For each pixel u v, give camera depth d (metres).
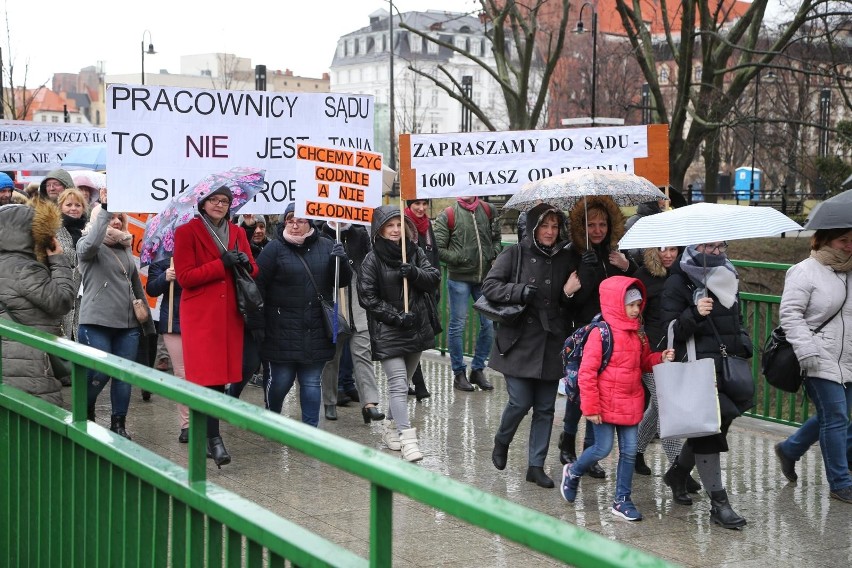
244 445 7.50
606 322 5.76
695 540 5.46
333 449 2.37
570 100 46.41
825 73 20.09
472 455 7.24
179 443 7.48
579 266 6.41
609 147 7.89
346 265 7.26
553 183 6.39
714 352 5.75
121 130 7.33
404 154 7.76
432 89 96.25
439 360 11.47
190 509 3.04
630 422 5.76
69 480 3.90
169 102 7.45
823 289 6.12
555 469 6.91
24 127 13.70
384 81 108.56
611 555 1.71
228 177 6.72
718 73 21.20
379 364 11.40
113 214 7.44
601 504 6.12
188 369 6.64
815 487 6.52
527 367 6.34
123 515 3.45
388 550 2.29
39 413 4.05
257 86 26.95
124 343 7.50
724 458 7.29
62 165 13.41
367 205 7.34
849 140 21.11
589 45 46.06
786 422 8.27
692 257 5.82
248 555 2.75
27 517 4.33
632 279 5.75
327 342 7.15
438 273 7.20
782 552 5.26
